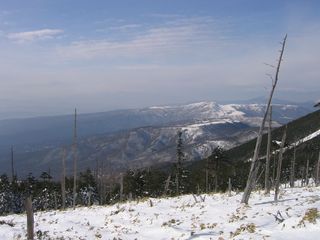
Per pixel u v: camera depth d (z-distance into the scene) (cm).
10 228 2444
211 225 2314
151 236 2325
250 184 2933
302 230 1708
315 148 9106
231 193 3928
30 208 2041
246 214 2473
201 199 3338
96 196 9712
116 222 2806
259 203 2888
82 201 9312
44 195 9006
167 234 2288
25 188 9262
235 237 1803
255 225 2083
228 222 2334
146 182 9188
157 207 3184
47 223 2900
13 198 8688
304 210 2278
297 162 9444
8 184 9081
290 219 1902
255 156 2956
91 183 10188
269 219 2253
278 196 3192
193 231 2222
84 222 2920
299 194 3244
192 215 2705
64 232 2561
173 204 3300
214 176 9112
